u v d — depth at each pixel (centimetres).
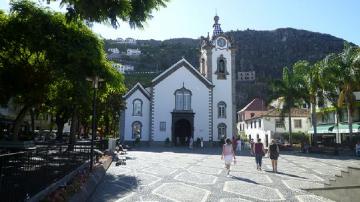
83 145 2641
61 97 2577
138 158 2838
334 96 4169
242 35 16200
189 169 2059
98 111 4112
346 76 3803
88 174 1379
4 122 3803
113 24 672
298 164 2489
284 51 15375
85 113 4025
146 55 16225
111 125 6034
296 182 1550
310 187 1405
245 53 15338
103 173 1716
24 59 2278
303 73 4550
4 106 2586
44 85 2384
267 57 15188
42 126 6347
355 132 4528
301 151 4200
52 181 1073
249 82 13200
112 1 645
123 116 5362
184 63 5528
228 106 5634
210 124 5475
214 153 3678
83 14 653
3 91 2302
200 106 5500
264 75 14200
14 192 819
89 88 2241
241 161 2662
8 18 2172
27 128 4916
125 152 3372
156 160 2669
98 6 634
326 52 15275
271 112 6456
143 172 1881
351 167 1135
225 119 5600
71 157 1479
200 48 6262
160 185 1442
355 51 3931
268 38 16112
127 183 1486
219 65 5719
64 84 2520
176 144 5378
